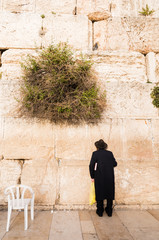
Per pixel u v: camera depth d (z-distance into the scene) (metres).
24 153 3.39
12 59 3.83
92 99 3.32
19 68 3.80
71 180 3.37
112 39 4.14
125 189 3.38
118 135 3.54
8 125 3.44
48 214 2.99
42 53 3.45
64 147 3.45
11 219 2.78
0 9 4.12
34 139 3.44
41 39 3.96
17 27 3.96
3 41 3.89
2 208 3.18
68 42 3.99
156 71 4.04
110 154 2.97
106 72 3.88
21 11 4.20
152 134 3.58
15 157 3.37
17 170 3.35
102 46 4.17
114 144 3.51
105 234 2.31
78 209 3.22
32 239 2.18
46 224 2.60
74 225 2.57
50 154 3.42
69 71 3.20
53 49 3.51
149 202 3.36
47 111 3.32
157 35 4.14
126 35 4.14
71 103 3.25
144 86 3.72
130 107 3.64
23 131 3.44
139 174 3.44
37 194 3.29
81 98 3.32
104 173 2.81
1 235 2.26
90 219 2.79
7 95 3.52
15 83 3.57
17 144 3.40
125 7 4.44
